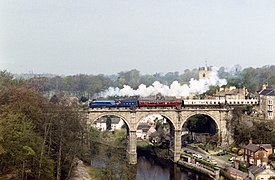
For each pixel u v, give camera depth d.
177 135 174.75
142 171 151.75
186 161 167.00
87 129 157.62
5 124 84.44
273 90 183.25
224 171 141.12
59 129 113.81
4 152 77.69
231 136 179.12
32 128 97.81
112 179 109.88
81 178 118.81
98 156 145.12
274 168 137.50
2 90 119.56
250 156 145.75
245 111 186.00
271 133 162.88
